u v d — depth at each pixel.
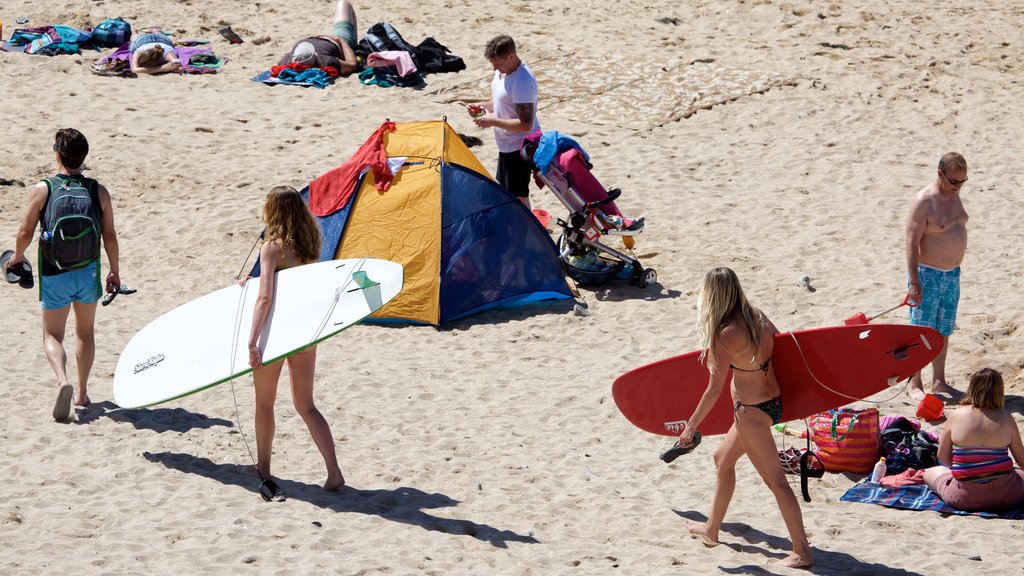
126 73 66.50
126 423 30.38
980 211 49.25
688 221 48.91
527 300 42.25
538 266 42.28
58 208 29.34
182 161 54.81
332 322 25.19
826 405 24.58
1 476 26.55
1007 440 26.97
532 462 29.72
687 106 61.31
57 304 30.14
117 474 27.00
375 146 42.75
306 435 30.66
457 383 35.44
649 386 25.97
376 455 29.64
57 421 30.22
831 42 69.62
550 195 52.06
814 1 76.38
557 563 23.58
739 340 22.55
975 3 75.88
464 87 64.25
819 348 23.70
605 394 34.47
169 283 43.72
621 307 41.75
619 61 67.38
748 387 23.28
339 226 41.66
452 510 26.30
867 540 25.48
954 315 33.53
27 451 28.16
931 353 24.41
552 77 65.56
